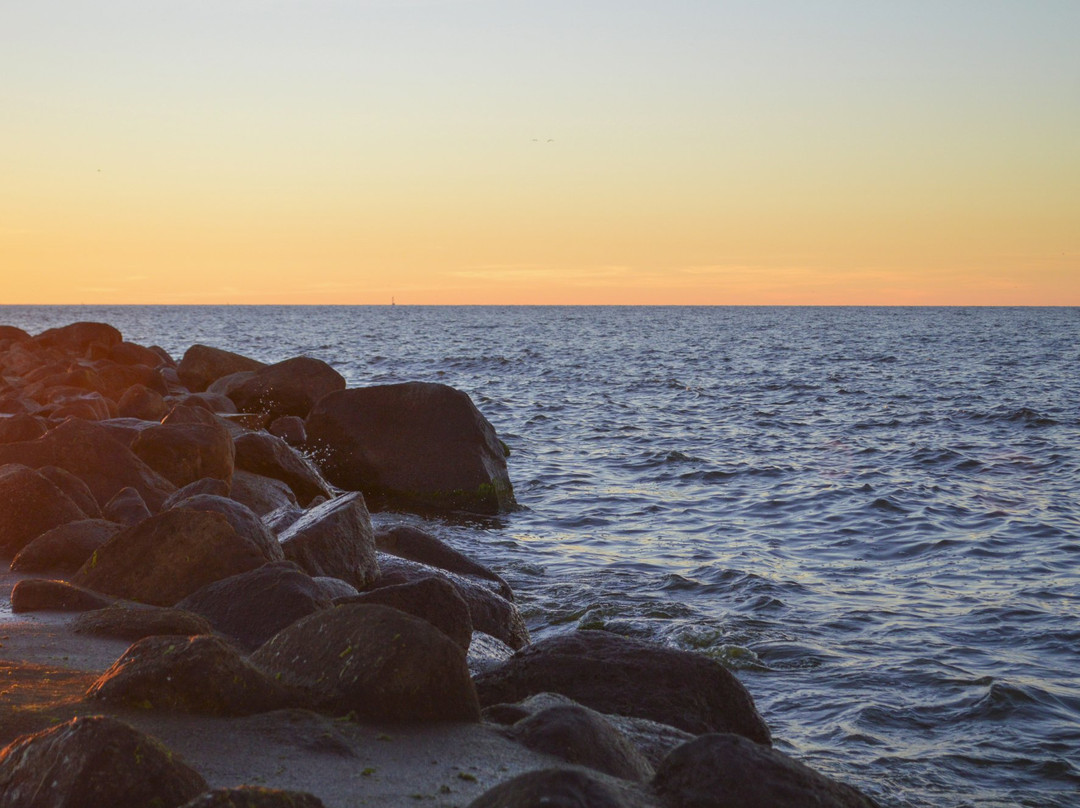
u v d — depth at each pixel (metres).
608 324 156.00
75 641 6.75
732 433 29.44
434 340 96.25
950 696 8.91
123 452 12.72
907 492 19.52
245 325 148.00
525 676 6.77
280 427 21.81
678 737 5.90
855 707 8.66
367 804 4.18
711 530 16.66
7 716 4.85
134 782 3.81
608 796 3.57
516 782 3.64
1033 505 18.22
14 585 8.48
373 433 19.36
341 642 5.39
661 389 44.16
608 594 12.43
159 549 8.44
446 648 5.32
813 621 11.21
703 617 11.41
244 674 5.12
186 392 29.00
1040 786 7.30
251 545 8.62
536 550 15.21
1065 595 12.27
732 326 143.75
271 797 3.58
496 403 37.22
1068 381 47.09
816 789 4.11
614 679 6.68
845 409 35.56
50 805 3.75
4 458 12.20
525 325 149.88
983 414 32.84
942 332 116.62
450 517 17.83
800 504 18.72
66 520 10.38
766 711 8.66
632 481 21.59
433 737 4.99
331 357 65.56
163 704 5.03
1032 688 9.04
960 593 12.41
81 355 33.94
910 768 7.54
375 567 10.61
